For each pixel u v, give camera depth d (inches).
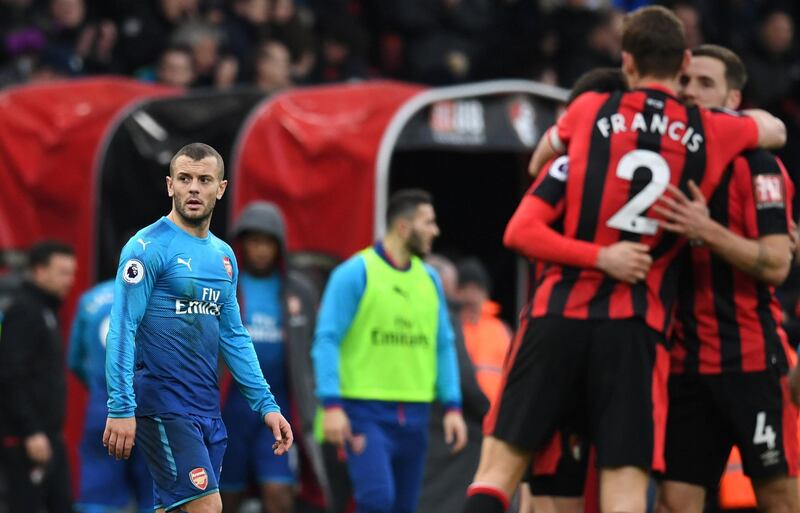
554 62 2263.8
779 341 826.2
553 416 770.8
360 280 1218.6
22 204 1616.6
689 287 817.5
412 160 1870.1
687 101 854.5
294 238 1584.6
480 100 1691.7
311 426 1362.0
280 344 1350.9
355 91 1657.2
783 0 2578.7
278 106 1615.4
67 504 1421.0
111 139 1609.3
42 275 1398.9
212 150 788.0
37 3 2060.8
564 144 796.6
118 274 761.6
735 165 800.3
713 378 811.4
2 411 1381.6
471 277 1485.0
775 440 814.5
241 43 2042.3
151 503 1370.6
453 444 1378.0
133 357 751.1
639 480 753.0
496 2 2309.3
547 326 768.9
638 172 768.3
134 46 2054.6
